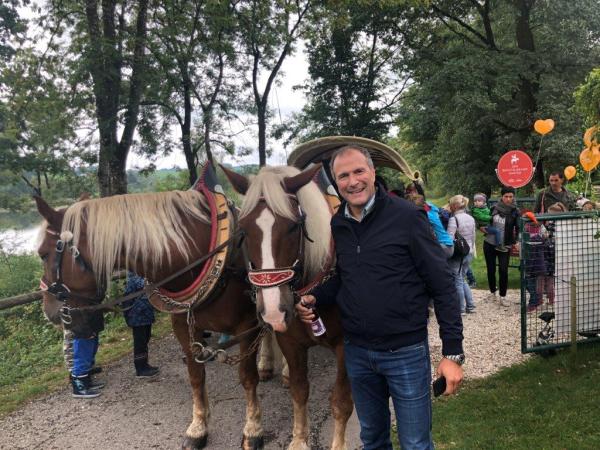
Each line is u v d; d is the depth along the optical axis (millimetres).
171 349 5891
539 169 16547
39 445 3727
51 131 11406
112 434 3828
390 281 2092
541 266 5066
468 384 4152
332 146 4316
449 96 16031
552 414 3402
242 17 12891
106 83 9922
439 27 19328
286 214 2539
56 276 3096
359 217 2234
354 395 2385
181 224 3096
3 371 5746
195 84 13375
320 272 2766
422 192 4945
